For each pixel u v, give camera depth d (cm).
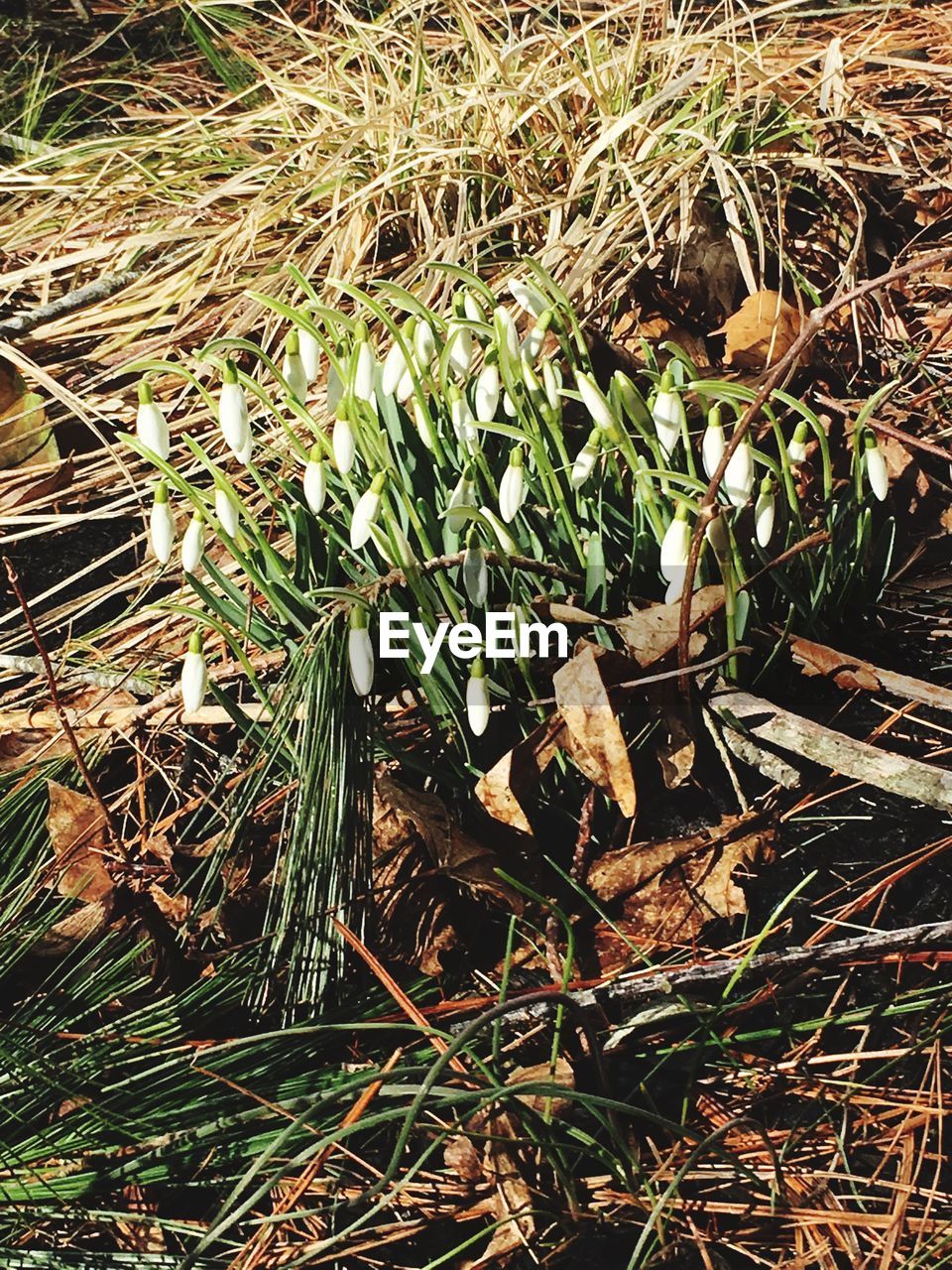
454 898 51
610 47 90
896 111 96
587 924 50
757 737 54
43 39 127
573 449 60
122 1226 43
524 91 83
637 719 55
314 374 51
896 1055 46
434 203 83
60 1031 47
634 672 52
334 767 47
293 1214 40
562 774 55
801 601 55
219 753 59
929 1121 44
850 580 58
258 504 70
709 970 47
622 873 51
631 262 76
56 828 54
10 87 118
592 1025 47
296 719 52
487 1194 43
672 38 87
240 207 87
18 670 63
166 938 49
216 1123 43
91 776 58
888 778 52
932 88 98
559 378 51
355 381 50
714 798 55
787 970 49
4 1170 43
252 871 53
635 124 81
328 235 79
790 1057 46
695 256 77
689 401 67
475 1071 45
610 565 56
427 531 54
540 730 50
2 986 49
